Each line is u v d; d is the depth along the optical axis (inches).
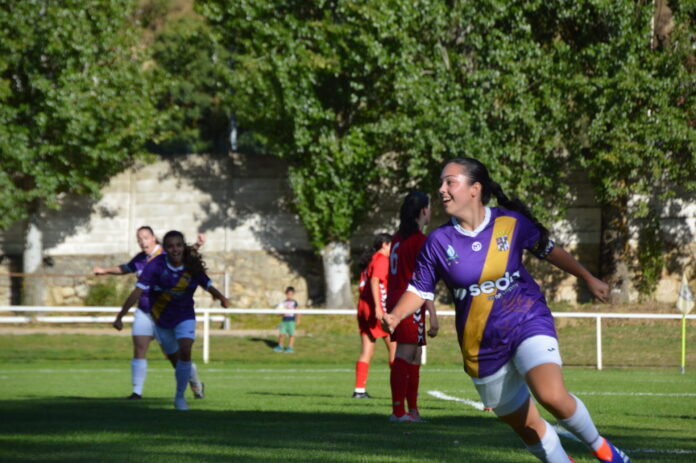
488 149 3161.9
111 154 3624.5
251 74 3395.7
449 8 3181.6
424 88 3122.5
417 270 557.6
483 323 526.9
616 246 3582.7
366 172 3555.6
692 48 3169.3
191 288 1236.5
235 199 3983.8
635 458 692.1
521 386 528.1
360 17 3218.5
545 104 3171.8
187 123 6412.4
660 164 3235.7
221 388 1743.4
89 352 2979.8
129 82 3693.4
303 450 714.2
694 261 3671.3
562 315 2546.8
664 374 2289.6
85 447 739.4
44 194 3572.8
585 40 3363.7
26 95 3624.5
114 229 4023.1
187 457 668.1
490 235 535.8
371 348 1475.1
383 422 1001.5
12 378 2076.8
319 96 3491.6
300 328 3501.5
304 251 3941.9
